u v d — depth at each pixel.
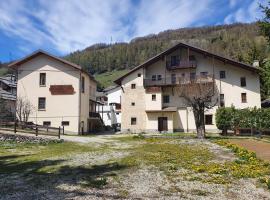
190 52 43.78
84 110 41.78
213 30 198.38
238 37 129.75
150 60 43.91
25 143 23.41
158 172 11.91
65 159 15.42
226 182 10.10
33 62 40.59
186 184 9.93
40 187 9.58
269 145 19.52
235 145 19.02
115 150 19.25
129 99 44.38
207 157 15.58
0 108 39.28
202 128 28.52
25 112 37.38
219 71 41.97
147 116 43.41
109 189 9.28
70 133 38.97
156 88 43.50
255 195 8.59
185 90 34.34
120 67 150.75
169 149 19.20
